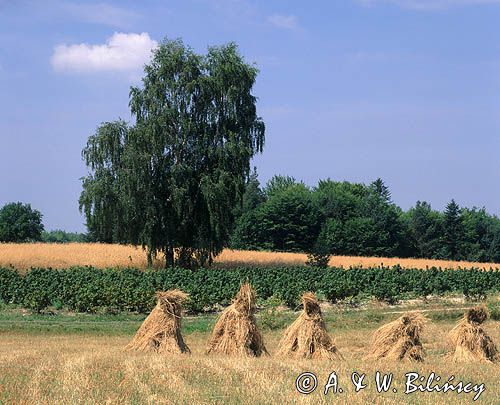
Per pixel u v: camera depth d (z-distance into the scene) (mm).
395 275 54719
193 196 76375
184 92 76812
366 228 133250
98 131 76125
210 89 77000
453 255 140375
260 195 160625
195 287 45594
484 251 140875
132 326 38906
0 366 19031
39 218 132875
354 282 50312
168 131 75938
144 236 74875
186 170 75125
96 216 75062
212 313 45219
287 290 46250
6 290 47062
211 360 20062
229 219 76312
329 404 15281
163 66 76312
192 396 15539
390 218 137625
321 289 50125
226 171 75812
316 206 137750
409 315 23422
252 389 16328
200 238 75812
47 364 19250
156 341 23406
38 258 81812
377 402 15859
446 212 140875
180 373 17922
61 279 50656
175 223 75938
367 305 48281
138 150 74312
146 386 16375
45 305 43250
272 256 97750
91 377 17281
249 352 22828
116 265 81000
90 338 34062
